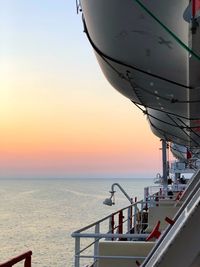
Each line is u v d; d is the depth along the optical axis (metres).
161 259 3.25
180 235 3.25
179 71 8.41
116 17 6.82
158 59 8.05
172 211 12.02
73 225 73.38
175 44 7.29
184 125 14.79
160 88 9.74
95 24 7.23
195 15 5.13
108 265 6.84
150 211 12.16
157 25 6.85
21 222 81.69
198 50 6.67
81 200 164.25
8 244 52.28
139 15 6.67
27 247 48.28
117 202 123.88
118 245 6.87
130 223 13.02
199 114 12.13
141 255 6.77
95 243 7.25
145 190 25.88
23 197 194.00
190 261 3.21
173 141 19.86
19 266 20.77
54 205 133.50
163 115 14.59
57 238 56.06
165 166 25.75
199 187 4.32
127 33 7.28
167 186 25.27
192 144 19.25
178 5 6.36
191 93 9.73
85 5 6.90
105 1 6.49
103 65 9.33
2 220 86.81
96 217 86.62
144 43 7.51
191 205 3.80
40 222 80.75
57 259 38.00
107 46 7.92
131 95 10.96
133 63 8.35
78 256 6.46
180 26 6.81
